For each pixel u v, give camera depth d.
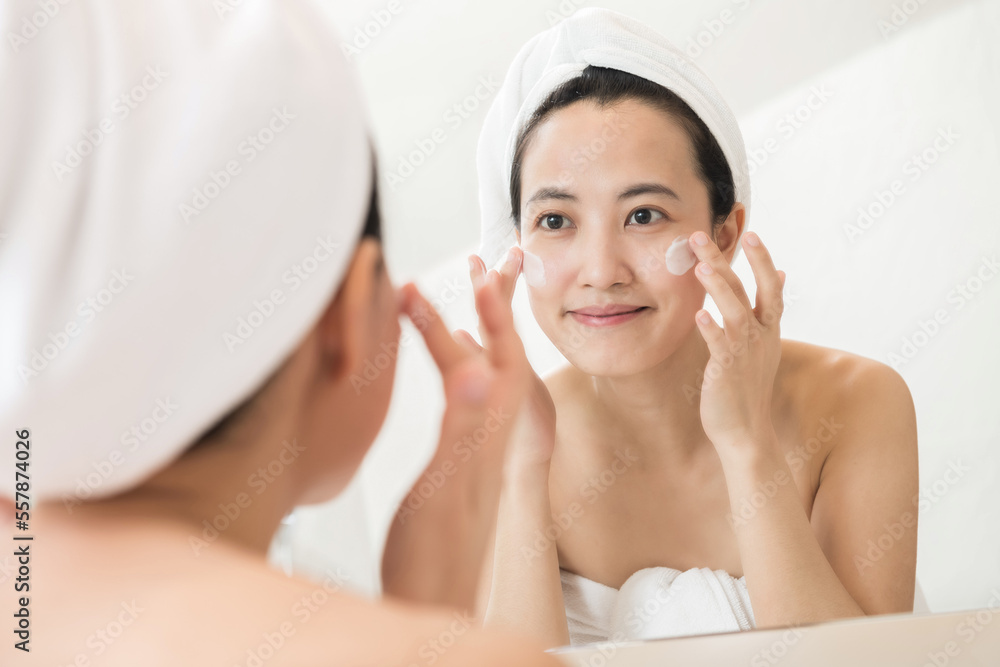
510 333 0.34
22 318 0.23
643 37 0.70
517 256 0.73
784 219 0.84
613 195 0.72
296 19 0.26
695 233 0.71
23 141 0.23
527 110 0.73
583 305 0.74
